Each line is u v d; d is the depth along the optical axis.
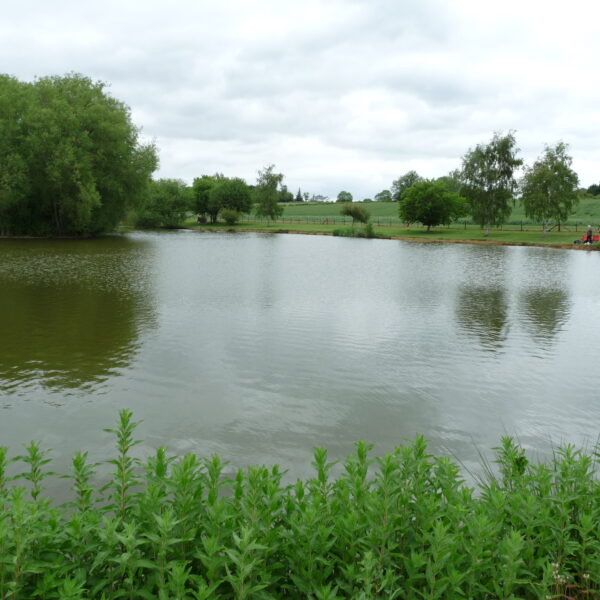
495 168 76.25
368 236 82.81
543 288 28.84
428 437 9.34
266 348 15.05
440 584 3.05
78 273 31.72
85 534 3.14
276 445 8.84
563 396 11.60
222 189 118.81
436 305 22.98
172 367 13.00
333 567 3.25
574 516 4.06
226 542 3.32
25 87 61.53
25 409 10.12
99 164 64.25
